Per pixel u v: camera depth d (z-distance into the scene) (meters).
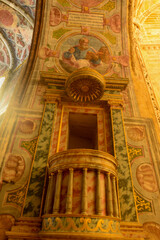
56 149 4.84
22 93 6.05
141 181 4.53
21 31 9.55
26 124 5.25
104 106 5.87
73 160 3.66
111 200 3.46
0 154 4.61
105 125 5.47
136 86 6.66
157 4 10.43
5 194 4.11
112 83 6.09
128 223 3.80
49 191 3.60
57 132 5.18
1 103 9.27
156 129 5.63
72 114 5.78
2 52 10.67
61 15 7.38
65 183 3.52
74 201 3.29
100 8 7.60
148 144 5.20
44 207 3.64
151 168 4.76
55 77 5.99
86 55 6.95
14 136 5.01
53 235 3.04
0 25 9.69
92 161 3.65
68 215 3.11
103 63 6.88
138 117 5.71
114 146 4.91
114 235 3.13
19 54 10.30
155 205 4.22
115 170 3.96
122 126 5.30
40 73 6.01
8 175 4.34
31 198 3.96
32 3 8.40
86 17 7.47
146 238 3.74
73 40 7.15
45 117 5.28
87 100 5.42
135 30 9.11
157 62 8.75
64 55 6.87
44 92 5.95
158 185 4.51
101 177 3.66
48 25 7.24
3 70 10.88
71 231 3.02
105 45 7.18
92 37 7.25
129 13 7.54
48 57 6.77
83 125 6.34
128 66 6.92
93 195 3.38
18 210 3.91
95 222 3.11
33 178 4.22
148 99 6.45
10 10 9.09
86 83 4.95
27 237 3.47
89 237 3.01
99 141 5.20
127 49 7.18
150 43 9.45
